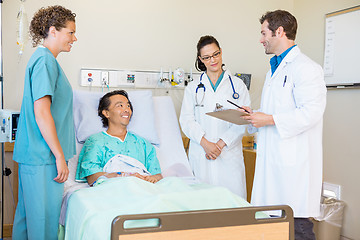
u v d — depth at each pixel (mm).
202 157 2352
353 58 2557
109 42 2680
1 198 2152
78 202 1545
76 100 2268
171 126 2467
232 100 2365
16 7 2461
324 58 2791
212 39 2322
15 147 1718
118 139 2080
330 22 2744
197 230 1175
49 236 1687
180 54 2873
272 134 1786
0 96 2199
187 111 2443
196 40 2918
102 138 2059
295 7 3139
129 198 1445
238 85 2424
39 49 1670
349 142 2600
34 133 1650
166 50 2832
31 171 1648
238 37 3047
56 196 1688
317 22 2885
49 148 1657
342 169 2654
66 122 1765
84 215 1396
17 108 2477
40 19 1723
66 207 1726
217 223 1195
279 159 1745
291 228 1281
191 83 2471
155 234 1134
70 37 1761
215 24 2971
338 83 2670
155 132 2338
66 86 1745
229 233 1210
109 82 2656
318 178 1734
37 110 1601
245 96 2436
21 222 1747
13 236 1757
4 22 2439
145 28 2771
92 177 1911
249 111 1867
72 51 2598
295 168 1706
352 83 2551
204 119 2383
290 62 1748
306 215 1691
